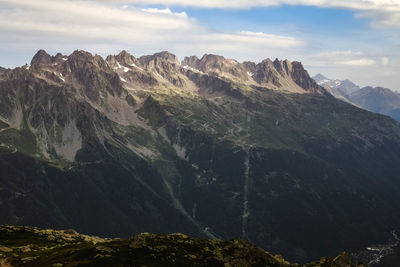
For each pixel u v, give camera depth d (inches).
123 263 5022.1
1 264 5201.8
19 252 5944.9
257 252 5940.0
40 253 5718.5
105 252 5310.0
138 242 5669.3
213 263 5492.1
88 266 4862.2
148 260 5226.4
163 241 5954.7
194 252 5743.1
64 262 5036.9
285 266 5821.9
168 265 5187.0
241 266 5531.5
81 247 5802.2
